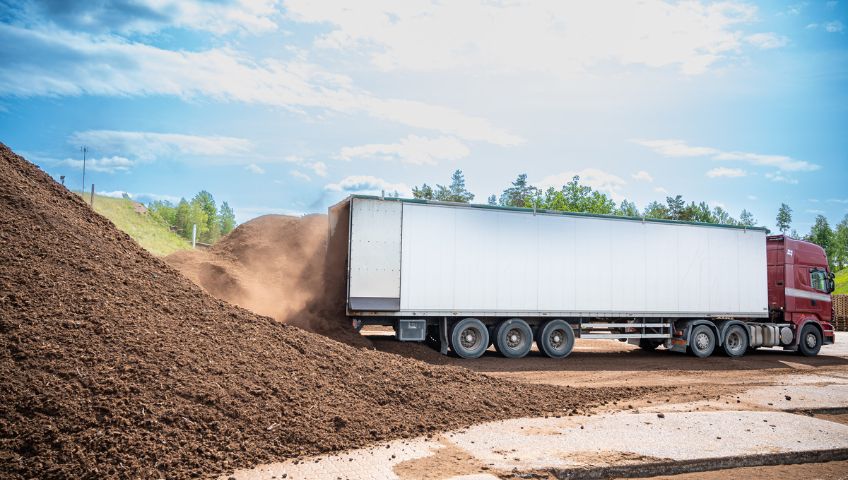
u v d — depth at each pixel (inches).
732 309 722.8
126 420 220.1
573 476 232.4
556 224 636.7
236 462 219.9
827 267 796.6
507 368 553.9
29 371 228.7
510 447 259.9
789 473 253.1
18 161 392.2
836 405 386.3
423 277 578.9
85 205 391.9
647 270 679.1
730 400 400.2
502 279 609.9
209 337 296.0
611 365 602.5
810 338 769.6
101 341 256.2
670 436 288.2
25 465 195.0
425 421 288.8
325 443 244.8
